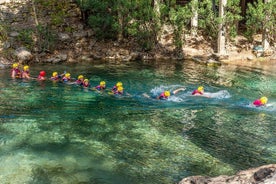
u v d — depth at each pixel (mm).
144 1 23188
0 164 8797
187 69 20578
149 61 22500
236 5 25062
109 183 8062
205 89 16516
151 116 12844
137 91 15953
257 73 19984
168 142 10484
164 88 16500
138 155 9539
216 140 10734
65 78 17016
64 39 23281
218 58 23328
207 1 24359
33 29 23500
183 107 13984
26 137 10539
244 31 28141
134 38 24797
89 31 24562
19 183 7934
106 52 23125
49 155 9414
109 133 11086
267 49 24891
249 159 9438
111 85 16688
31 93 15109
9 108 13102
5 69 19172
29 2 27531
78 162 9055
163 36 25719
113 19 23172
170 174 8500
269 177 5879
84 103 14086
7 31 22875
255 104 14305
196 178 6691
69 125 11680
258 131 11586
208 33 25844
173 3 24391
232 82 17891
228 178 6383
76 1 25016
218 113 13359
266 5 24172
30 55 20906
